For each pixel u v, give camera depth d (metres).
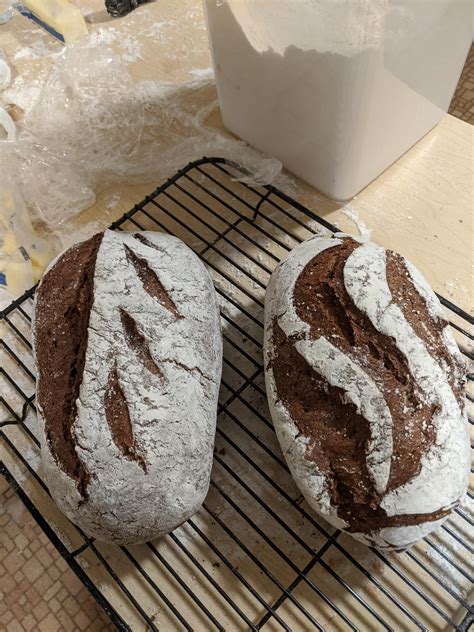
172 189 0.50
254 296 0.43
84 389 0.30
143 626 0.32
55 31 0.61
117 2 0.61
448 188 0.48
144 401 0.30
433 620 0.31
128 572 0.34
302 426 0.31
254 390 0.39
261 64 0.41
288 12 0.35
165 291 0.34
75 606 0.37
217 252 0.46
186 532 0.35
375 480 0.28
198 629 0.32
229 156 0.51
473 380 0.38
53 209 0.49
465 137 0.52
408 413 0.29
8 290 0.46
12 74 0.60
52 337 0.33
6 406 0.40
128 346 0.32
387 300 0.31
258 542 0.34
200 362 0.33
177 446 0.30
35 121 0.54
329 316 0.32
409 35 0.36
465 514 0.34
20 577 0.39
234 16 0.39
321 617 0.32
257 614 0.32
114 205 0.50
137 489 0.29
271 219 0.48
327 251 0.35
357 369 0.30
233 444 0.37
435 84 0.45
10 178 0.49
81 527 0.31
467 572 0.33
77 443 0.30
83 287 0.34
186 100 0.56
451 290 0.43
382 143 0.45
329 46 0.35
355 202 0.48
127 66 0.59
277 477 0.36
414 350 0.30
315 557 0.33
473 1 0.39
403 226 0.46
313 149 0.45
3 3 0.65
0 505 0.40
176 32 0.61
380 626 0.32
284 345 0.33
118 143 0.53
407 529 0.28
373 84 0.37
